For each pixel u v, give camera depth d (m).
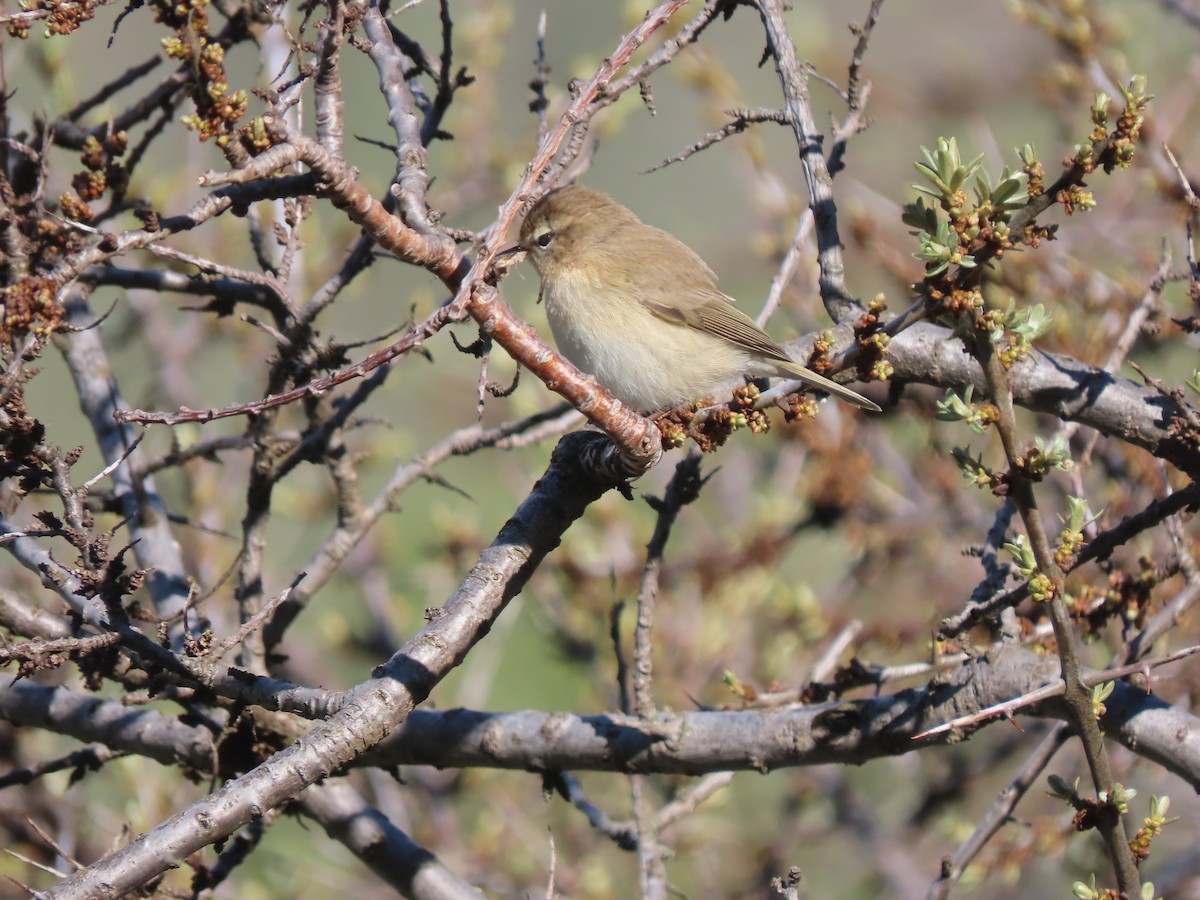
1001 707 6.67
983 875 11.94
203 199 6.30
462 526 15.19
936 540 14.09
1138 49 15.09
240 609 9.62
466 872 13.14
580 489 7.68
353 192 6.02
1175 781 13.31
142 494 9.90
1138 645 8.03
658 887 8.77
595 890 12.88
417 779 14.26
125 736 9.20
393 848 9.31
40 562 7.50
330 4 6.56
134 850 6.00
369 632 15.44
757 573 14.10
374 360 5.60
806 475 14.84
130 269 9.98
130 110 9.48
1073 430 9.25
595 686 14.65
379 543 15.30
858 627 9.74
